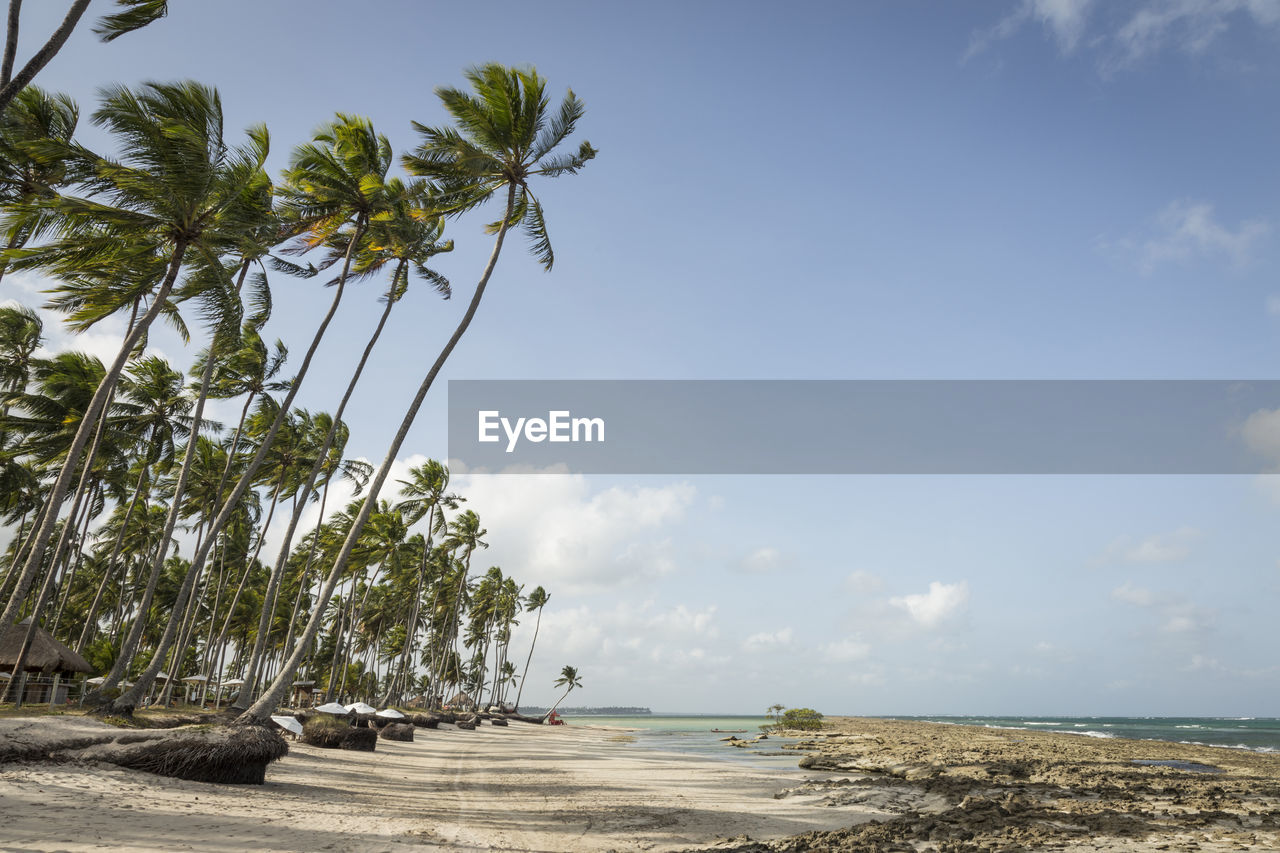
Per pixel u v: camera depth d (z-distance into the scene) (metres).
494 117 22.39
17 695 23.73
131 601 55.59
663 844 12.42
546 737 56.97
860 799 18.53
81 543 41.69
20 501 40.09
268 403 36.53
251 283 25.98
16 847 8.07
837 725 72.12
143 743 14.84
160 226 19.59
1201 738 67.69
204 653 74.12
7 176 19.42
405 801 16.02
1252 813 15.28
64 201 18.19
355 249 24.89
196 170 18.25
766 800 18.91
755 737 57.50
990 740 45.94
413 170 23.34
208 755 14.70
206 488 41.88
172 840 9.21
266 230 22.52
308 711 35.84
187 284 20.52
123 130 18.05
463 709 99.25
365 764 23.42
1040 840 12.58
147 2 15.69
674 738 61.00
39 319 33.44
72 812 10.26
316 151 23.31
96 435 29.64
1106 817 14.92
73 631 59.56
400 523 60.53
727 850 11.73
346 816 12.92
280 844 9.69
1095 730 89.88
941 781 21.30
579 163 23.55
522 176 23.09
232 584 64.94
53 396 32.16
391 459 20.66
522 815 15.06
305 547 64.62
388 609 83.19
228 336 21.56
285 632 69.25
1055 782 21.05
